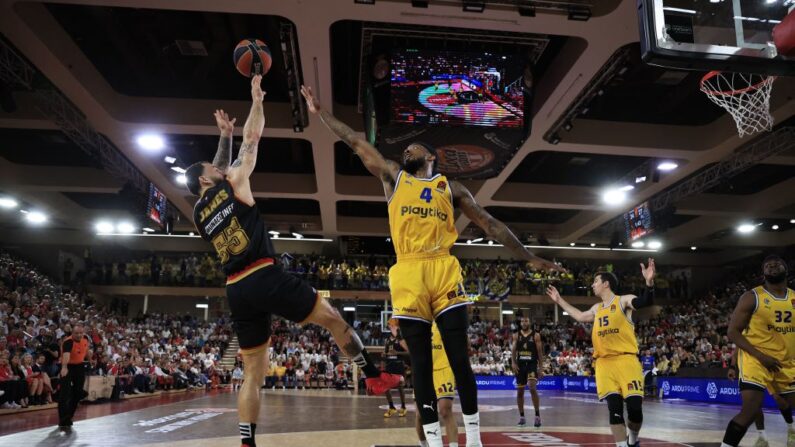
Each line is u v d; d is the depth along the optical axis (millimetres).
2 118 15359
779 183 22156
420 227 3123
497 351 28453
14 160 20906
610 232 29172
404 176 3229
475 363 27328
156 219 21250
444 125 11930
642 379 5430
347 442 6852
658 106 16578
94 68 14289
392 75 11875
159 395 18688
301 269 29734
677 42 5336
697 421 10320
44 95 14375
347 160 20828
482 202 22500
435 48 12859
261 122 4316
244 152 4145
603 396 5535
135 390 17750
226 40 13898
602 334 5617
